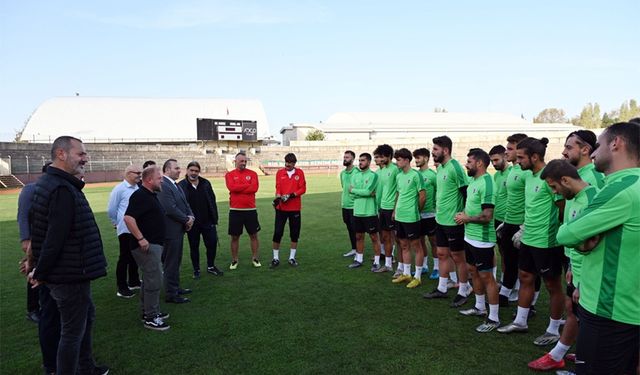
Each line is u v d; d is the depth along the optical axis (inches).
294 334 164.4
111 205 217.9
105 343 158.9
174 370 136.7
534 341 153.6
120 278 217.8
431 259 291.1
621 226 85.1
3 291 229.3
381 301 203.3
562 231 92.8
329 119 2819.9
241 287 230.4
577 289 116.8
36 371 139.9
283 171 277.0
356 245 272.8
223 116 2488.9
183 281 244.4
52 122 2231.8
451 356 143.5
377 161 261.7
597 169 93.0
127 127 2282.2
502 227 193.3
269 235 388.5
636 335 85.8
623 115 3161.9
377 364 138.4
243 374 133.3
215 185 1112.2
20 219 161.5
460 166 197.9
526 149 148.7
